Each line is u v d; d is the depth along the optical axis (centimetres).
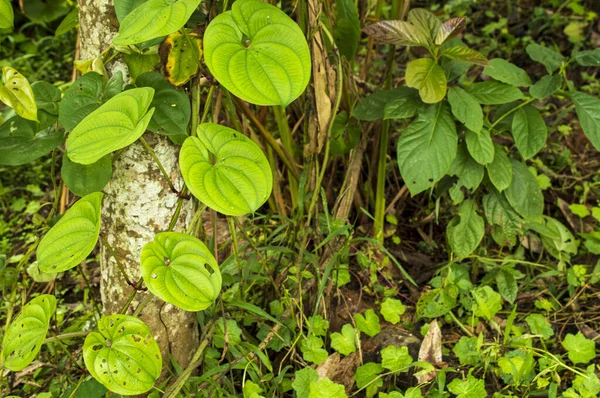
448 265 153
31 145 122
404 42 142
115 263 130
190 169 112
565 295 161
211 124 117
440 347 141
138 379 113
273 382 135
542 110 203
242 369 142
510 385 138
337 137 154
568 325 153
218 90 140
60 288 171
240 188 114
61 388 139
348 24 149
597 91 205
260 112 161
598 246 162
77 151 111
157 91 120
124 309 122
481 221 153
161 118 119
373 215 172
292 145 167
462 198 153
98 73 120
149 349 114
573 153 194
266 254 150
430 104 144
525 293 160
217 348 143
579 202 179
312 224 152
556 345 149
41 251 115
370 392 136
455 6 245
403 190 167
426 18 144
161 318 131
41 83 125
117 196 126
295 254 148
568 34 226
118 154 123
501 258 166
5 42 264
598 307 155
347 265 153
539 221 158
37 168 210
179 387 126
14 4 268
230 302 137
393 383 139
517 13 246
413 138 143
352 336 142
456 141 143
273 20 114
